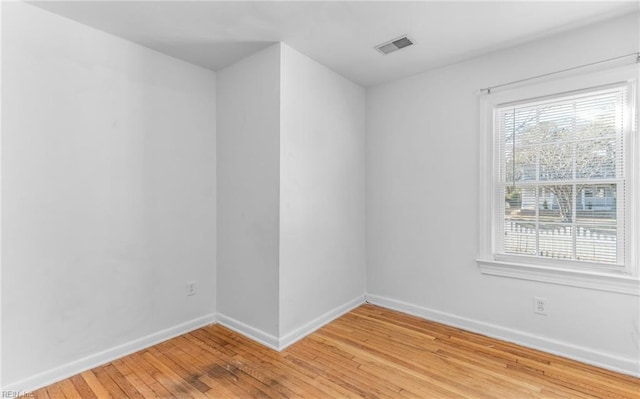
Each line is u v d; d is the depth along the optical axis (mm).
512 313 2607
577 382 2041
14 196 1948
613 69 2180
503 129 2699
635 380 2057
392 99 3346
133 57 2496
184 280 2822
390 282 3371
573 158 2383
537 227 2537
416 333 2777
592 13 2117
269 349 2508
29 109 1999
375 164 3484
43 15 2045
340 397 1914
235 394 1945
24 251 1985
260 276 2658
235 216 2873
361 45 2574
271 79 2564
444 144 2979
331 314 3062
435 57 2789
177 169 2775
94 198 2287
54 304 2100
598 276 2215
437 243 3031
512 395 1917
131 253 2482
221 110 3008
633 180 2137
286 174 2572
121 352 2402
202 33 2367
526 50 2537
